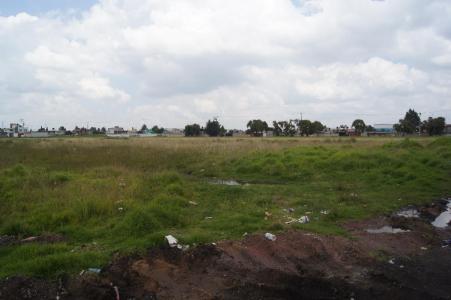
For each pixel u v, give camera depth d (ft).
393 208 41.16
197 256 24.29
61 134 447.42
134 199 37.96
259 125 361.51
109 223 31.14
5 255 25.44
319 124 334.24
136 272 21.79
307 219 34.81
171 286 21.36
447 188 51.16
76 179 48.47
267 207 39.11
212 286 21.62
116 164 69.92
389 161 62.23
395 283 23.02
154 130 498.69
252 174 64.49
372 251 28.32
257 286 21.47
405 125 320.50
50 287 20.71
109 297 19.88
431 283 23.39
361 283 23.00
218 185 49.29
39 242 27.86
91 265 22.71
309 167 63.82
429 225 35.76
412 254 28.45
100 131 485.56
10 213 35.01
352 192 48.01
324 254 26.78
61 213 32.83
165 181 47.01
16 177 48.03
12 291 20.08
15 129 453.58
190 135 370.94
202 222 32.50
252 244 26.89
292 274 23.21
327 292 21.56
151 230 28.86
